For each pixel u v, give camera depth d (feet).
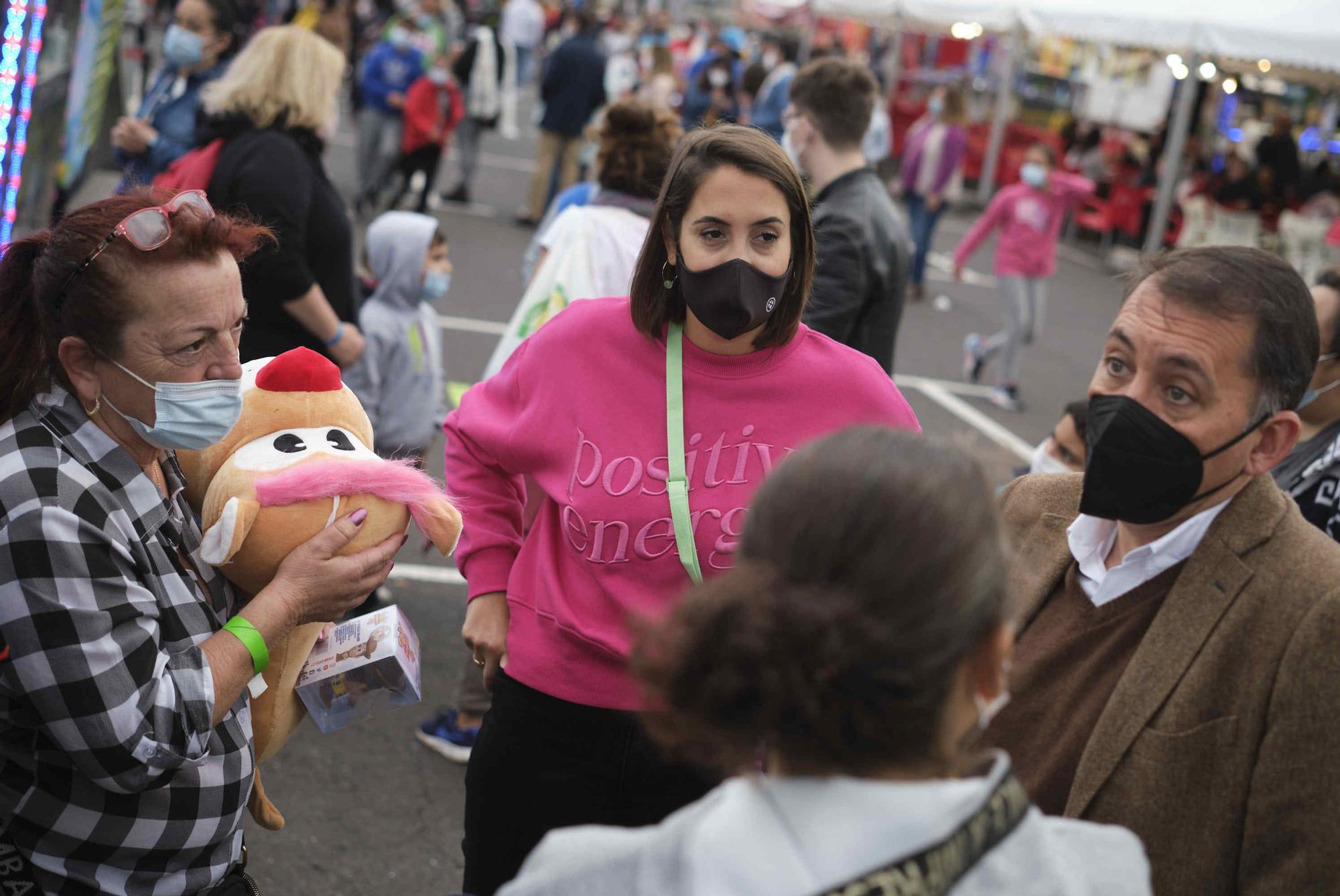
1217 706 4.95
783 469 3.35
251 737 5.93
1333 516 8.07
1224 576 5.06
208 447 5.68
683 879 3.16
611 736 6.60
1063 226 57.36
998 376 28.45
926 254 38.60
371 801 11.45
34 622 4.94
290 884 10.14
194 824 5.49
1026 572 5.78
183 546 5.77
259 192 11.35
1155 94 53.72
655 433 6.53
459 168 48.49
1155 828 5.00
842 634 3.01
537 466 6.89
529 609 6.94
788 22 82.48
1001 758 3.34
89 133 25.38
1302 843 4.71
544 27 91.35
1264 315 4.99
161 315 5.15
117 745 5.03
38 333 5.25
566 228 11.05
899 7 52.42
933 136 37.40
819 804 3.16
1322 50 36.55
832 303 11.08
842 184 11.55
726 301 6.20
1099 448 5.25
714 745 3.26
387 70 35.32
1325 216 41.27
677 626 3.18
